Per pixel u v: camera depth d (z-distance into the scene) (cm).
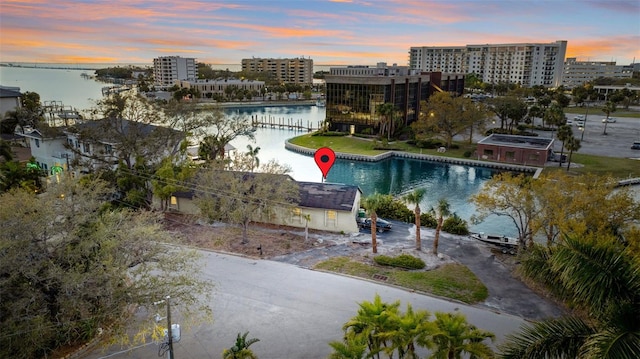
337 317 2350
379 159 7831
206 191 3572
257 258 3127
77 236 2003
